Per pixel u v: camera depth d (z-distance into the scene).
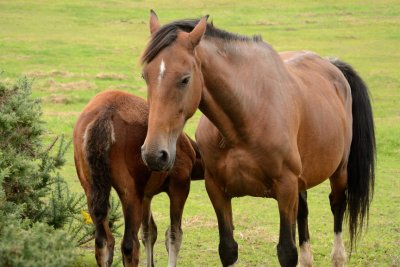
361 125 10.13
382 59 37.09
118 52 38.16
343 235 11.82
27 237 5.87
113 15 51.78
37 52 36.94
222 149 7.62
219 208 7.98
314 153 8.43
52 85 27.73
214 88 7.17
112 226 9.69
